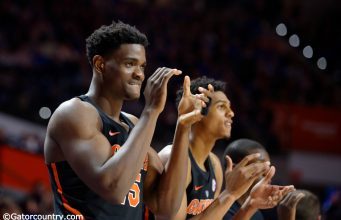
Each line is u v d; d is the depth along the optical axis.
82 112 3.16
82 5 18.98
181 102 3.62
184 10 22.23
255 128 14.86
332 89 19.83
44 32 16.27
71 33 17.09
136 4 21.53
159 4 23.17
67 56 15.56
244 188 3.89
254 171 3.90
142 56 3.32
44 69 14.16
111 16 19.27
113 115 3.37
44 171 9.93
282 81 18.92
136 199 3.33
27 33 15.97
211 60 18.80
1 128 11.55
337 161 15.40
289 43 23.53
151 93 3.20
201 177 4.43
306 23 24.84
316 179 15.13
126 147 2.99
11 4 17.08
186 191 4.32
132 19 19.73
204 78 4.68
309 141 15.40
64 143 3.10
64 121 3.12
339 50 23.36
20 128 11.80
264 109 15.93
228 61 19.30
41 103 12.93
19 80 13.40
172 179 3.52
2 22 16.11
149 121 3.11
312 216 4.79
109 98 3.34
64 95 13.31
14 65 14.12
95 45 3.35
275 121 15.55
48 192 8.38
